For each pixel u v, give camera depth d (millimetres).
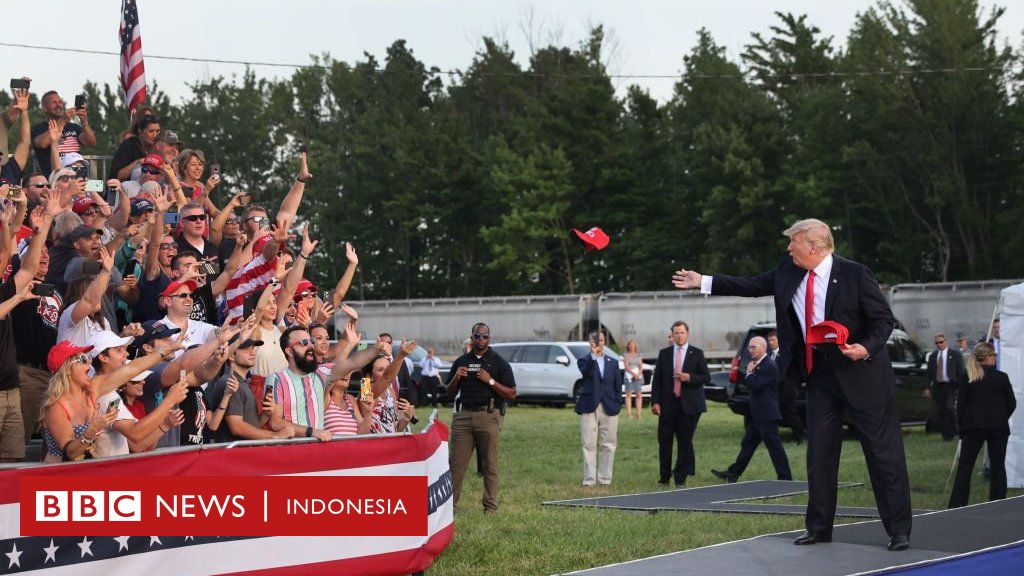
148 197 11602
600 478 15711
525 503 13695
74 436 7125
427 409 31016
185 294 9164
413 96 95125
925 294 38438
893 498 8328
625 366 29047
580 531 11219
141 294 10539
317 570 7664
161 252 11023
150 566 6727
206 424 8812
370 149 79750
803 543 8641
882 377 8391
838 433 8664
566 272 71688
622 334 40938
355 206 79312
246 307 11422
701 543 10461
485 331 12891
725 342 40344
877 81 62938
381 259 79312
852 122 64812
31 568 6191
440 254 78938
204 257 11750
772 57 80750
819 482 8656
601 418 15711
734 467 16203
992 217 64562
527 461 18719
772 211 65875
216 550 7062
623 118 81500
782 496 13961
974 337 37906
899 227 64812
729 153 65500
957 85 61156
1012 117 61625
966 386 13188
